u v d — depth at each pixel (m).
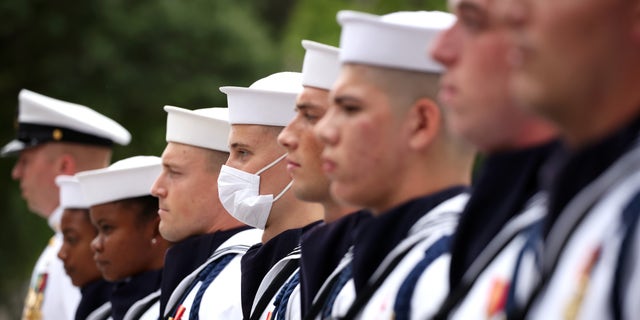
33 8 35.00
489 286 6.82
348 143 8.34
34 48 35.50
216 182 13.27
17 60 35.59
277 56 37.09
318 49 10.27
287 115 11.92
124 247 14.55
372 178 8.37
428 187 8.38
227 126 13.22
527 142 7.09
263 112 11.93
